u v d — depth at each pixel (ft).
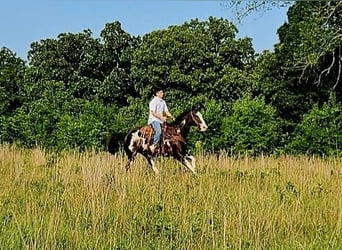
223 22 132.98
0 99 107.34
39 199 30.17
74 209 27.22
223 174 41.60
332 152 80.38
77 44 132.87
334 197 32.73
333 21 85.05
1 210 27.40
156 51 123.03
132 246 22.48
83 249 22.16
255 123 80.07
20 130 83.25
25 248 21.17
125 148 50.96
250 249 22.24
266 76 108.58
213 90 120.78
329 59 97.30
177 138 50.14
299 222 26.45
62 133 78.74
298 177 41.93
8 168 44.83
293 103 104.12
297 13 103.71
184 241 22.79
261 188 36.60
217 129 79.30
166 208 28.37
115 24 136.26
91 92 129.80
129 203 29.17
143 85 124.77
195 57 122.31
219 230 24.22
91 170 38.01
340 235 24.53
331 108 84.84
